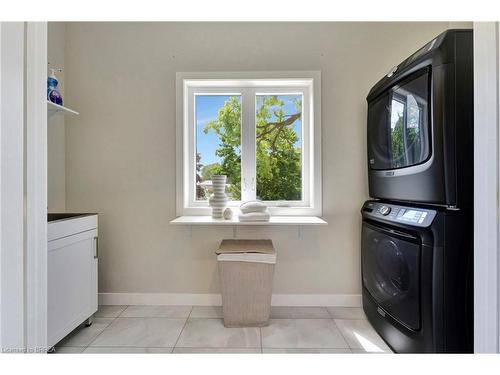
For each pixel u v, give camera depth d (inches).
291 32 84.4
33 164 25.0
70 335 68.4
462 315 45.9
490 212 23.6
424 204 52.6
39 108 25.8
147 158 86.0
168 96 85.7
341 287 85.0
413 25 83.4
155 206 86.0
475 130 25.2
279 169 89.7
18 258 23.4
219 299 85.4
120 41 85.3
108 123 85.7
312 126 85.3
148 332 69.8
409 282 53.3
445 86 46.0
